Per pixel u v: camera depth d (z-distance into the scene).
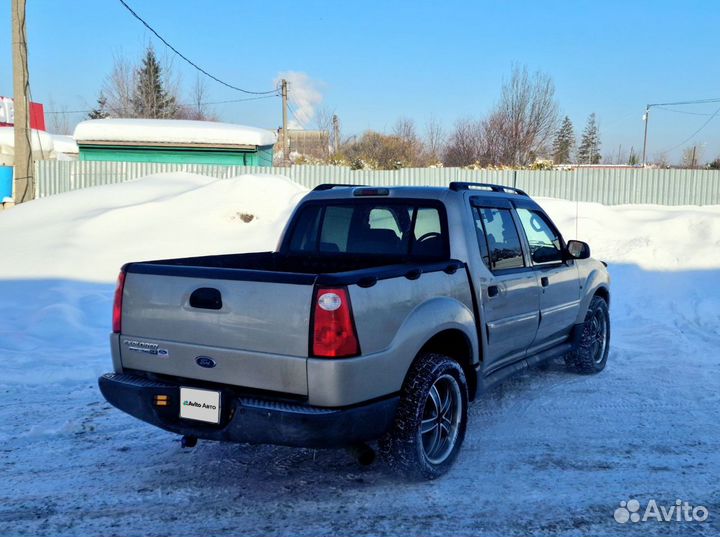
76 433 5.16
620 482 4.36
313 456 4.75
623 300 10.91
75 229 13.09
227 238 13.43
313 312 3.63
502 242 5.35
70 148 35.66
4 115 35.97
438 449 4.42
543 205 16.31
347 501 4.05
